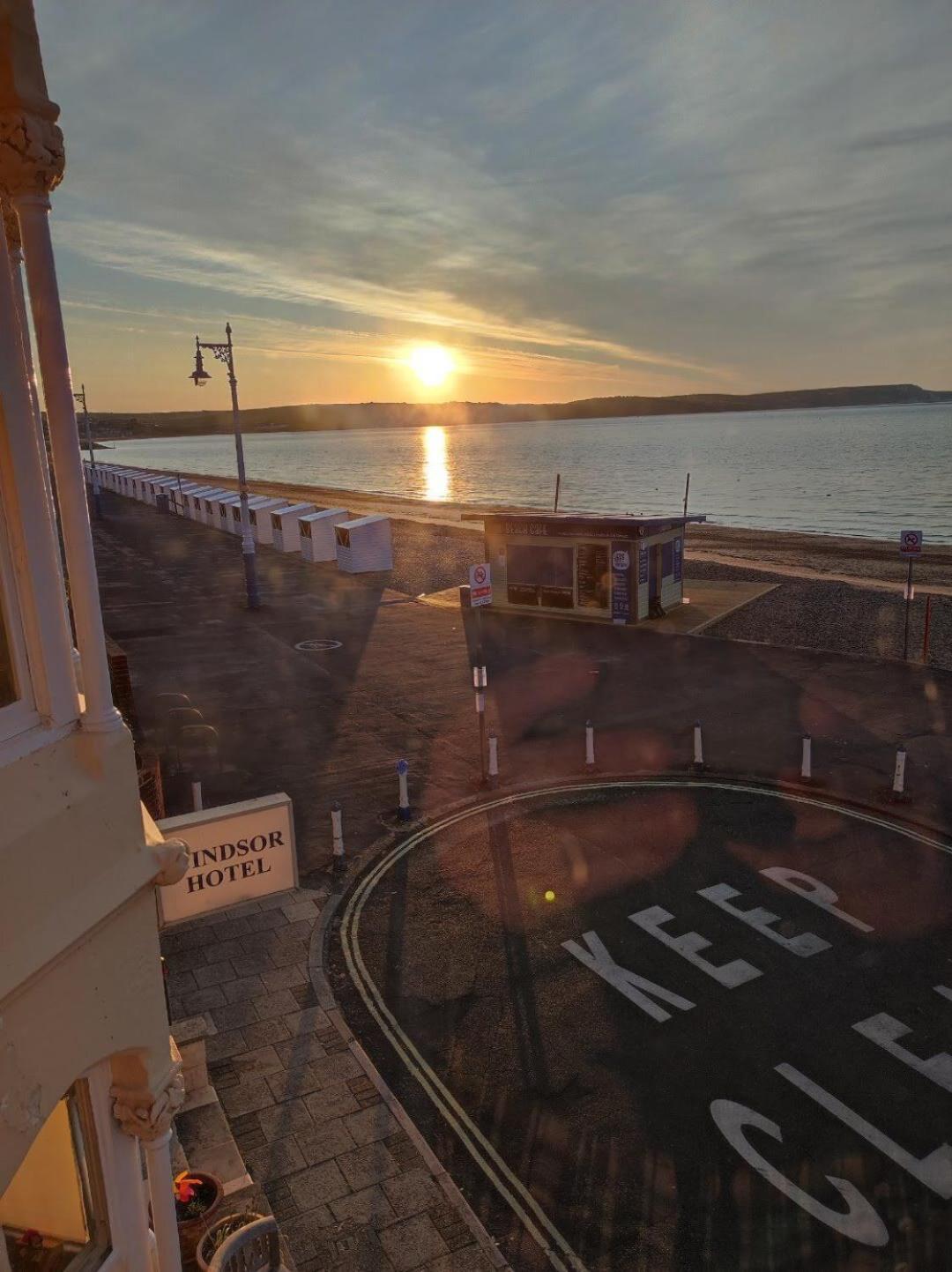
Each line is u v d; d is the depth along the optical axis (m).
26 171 3.36
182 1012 9.91
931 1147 7.85
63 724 3.71
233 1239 6.01
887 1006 9.70
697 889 12.20
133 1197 4.40
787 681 21.52
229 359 31.67
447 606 32.81
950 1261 6.77
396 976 10.51
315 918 11.78
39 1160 4.01
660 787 15.66
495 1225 7.22
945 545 58.84
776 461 156.00
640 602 28.12
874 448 183.00
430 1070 8.97
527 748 17.88
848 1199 7.34
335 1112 8.41
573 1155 7.88
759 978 10.25
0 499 3.47
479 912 11.80
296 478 181.25
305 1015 9.81
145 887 3.98
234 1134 8.16
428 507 97.81
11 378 3.43
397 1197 7.45
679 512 86.75
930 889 12.00
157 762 12.40
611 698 20.88
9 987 3.17
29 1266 3.96
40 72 3.42
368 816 14.92
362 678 23.48
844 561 47.00
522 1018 9.70
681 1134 8.06
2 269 3.36
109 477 116.75
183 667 25.05
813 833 13.70
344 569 41.34
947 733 17.69
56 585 3.63
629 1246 6.99
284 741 18.78
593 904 11.89
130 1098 4.17
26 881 3.33
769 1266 6.79
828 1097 8.45
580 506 96.94
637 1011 9.73
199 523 65.31
